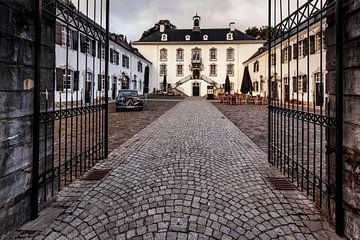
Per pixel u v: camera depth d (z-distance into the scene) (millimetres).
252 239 2607
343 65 2672
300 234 2684
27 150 2916
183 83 47188
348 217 2564
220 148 6551
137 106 18281
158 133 8875
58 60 16875
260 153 6047
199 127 10375
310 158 5727
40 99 3201
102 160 5363
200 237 2629
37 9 2969
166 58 48469
